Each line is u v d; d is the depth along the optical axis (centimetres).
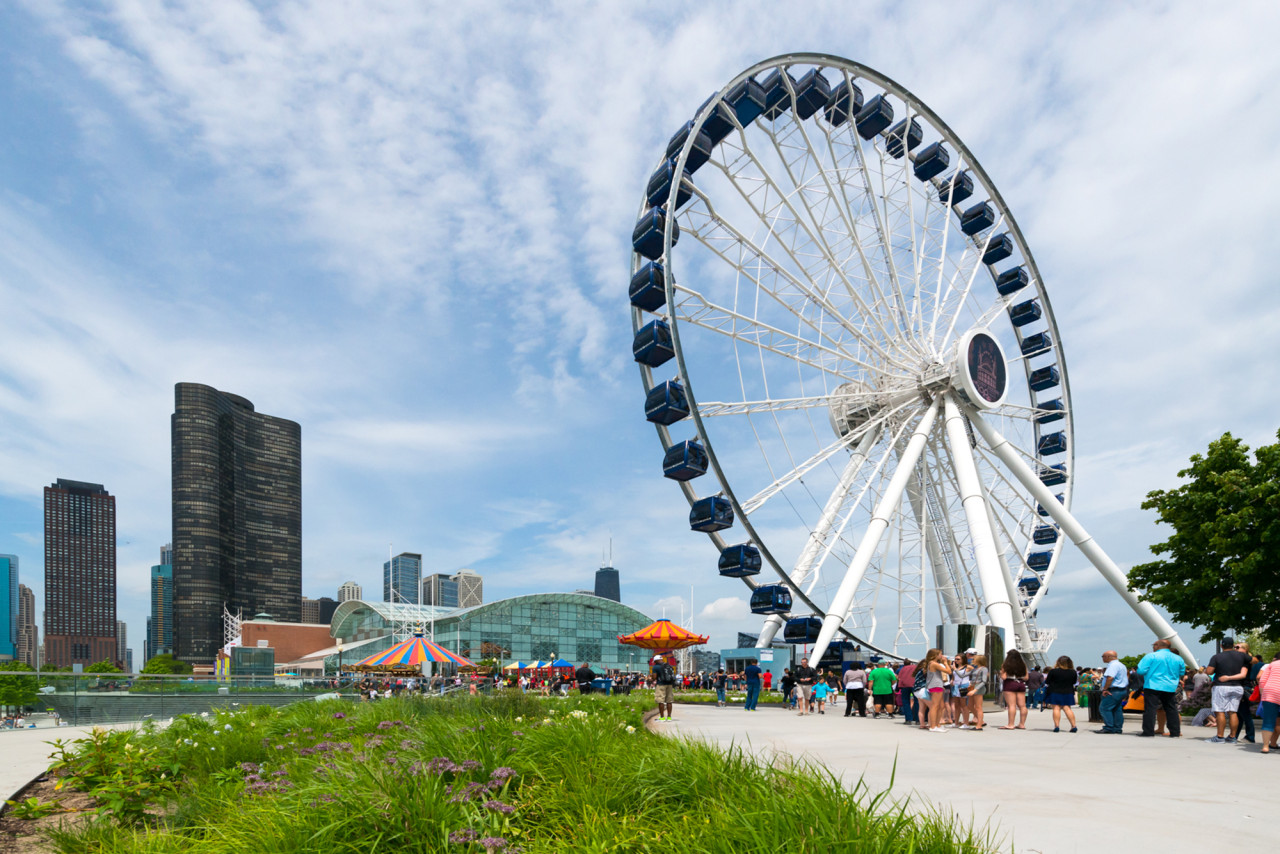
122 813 782
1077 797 847
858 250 3675
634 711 1880
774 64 3581
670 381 3378
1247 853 602
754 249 3519
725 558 3603
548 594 10294
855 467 3766
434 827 576
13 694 2431
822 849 456
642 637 3356
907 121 3981
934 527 3944
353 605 12469
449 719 1176
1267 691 1371
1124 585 3750
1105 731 1778
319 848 551
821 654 3309
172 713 2856
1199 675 2138
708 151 3503
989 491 3962
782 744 1448
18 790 943
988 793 871
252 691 3362
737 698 3691
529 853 547
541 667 6450
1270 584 2111
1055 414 4641
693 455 3472
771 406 3506
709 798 599
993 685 2817
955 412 3712
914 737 1652
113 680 2777
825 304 3653
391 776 648
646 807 628
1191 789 904
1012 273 4759
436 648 5044
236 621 16375
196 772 1006
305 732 1257
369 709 1590
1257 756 1280
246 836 594
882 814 512
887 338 3822
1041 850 610
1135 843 634
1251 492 2134
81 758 938
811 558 3566
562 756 803
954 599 3891
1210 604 2247
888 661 3831
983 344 3894
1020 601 4484
